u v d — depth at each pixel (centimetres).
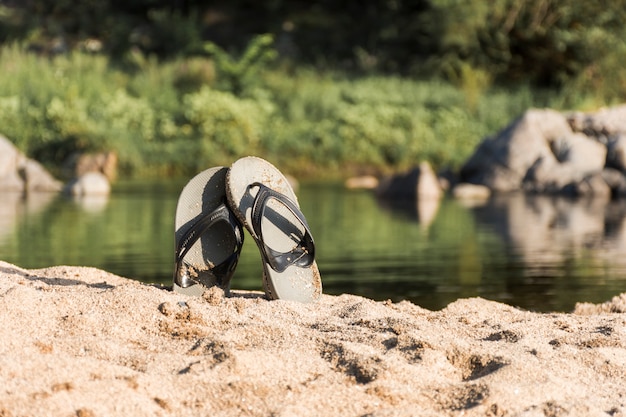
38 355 440
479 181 2373
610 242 1316
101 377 427
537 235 1408
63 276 728
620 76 3503
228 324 543
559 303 865
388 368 460
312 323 566
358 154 2905
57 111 2759
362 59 3781
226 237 666
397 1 4094
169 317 543
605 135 2367
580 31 3562
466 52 3609
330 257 1173
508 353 506
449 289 941
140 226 1473
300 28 4181
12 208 1759
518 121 2394
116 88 3072
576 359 513
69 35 3972
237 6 4341
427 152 2934
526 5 3609
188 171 2755
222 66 3178
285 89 3172
